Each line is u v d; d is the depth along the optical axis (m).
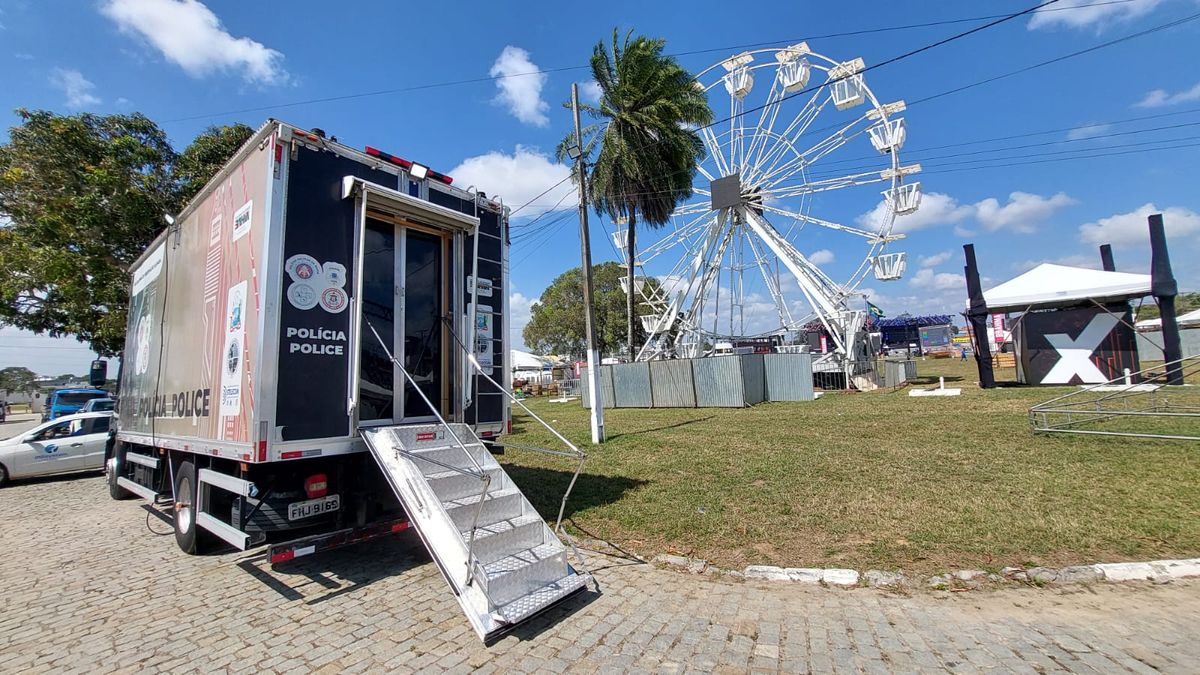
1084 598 3.65
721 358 18.34
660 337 31.20
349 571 4.90
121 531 6.66
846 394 21.02
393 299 5.17
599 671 3.06
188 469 5.47
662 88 22.12
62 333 19.09
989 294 18.12
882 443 9.25
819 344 40.22
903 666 2.97
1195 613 3.35
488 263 6.05
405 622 3.81
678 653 3.22
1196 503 5.18
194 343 5.35
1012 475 6.55
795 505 5.92
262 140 4.41
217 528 4.61
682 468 8.13
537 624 3.67
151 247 7.34
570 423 15.98
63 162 15.03
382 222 5.16
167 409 5.98
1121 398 12.55
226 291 4.71
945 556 4.41
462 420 5.47
